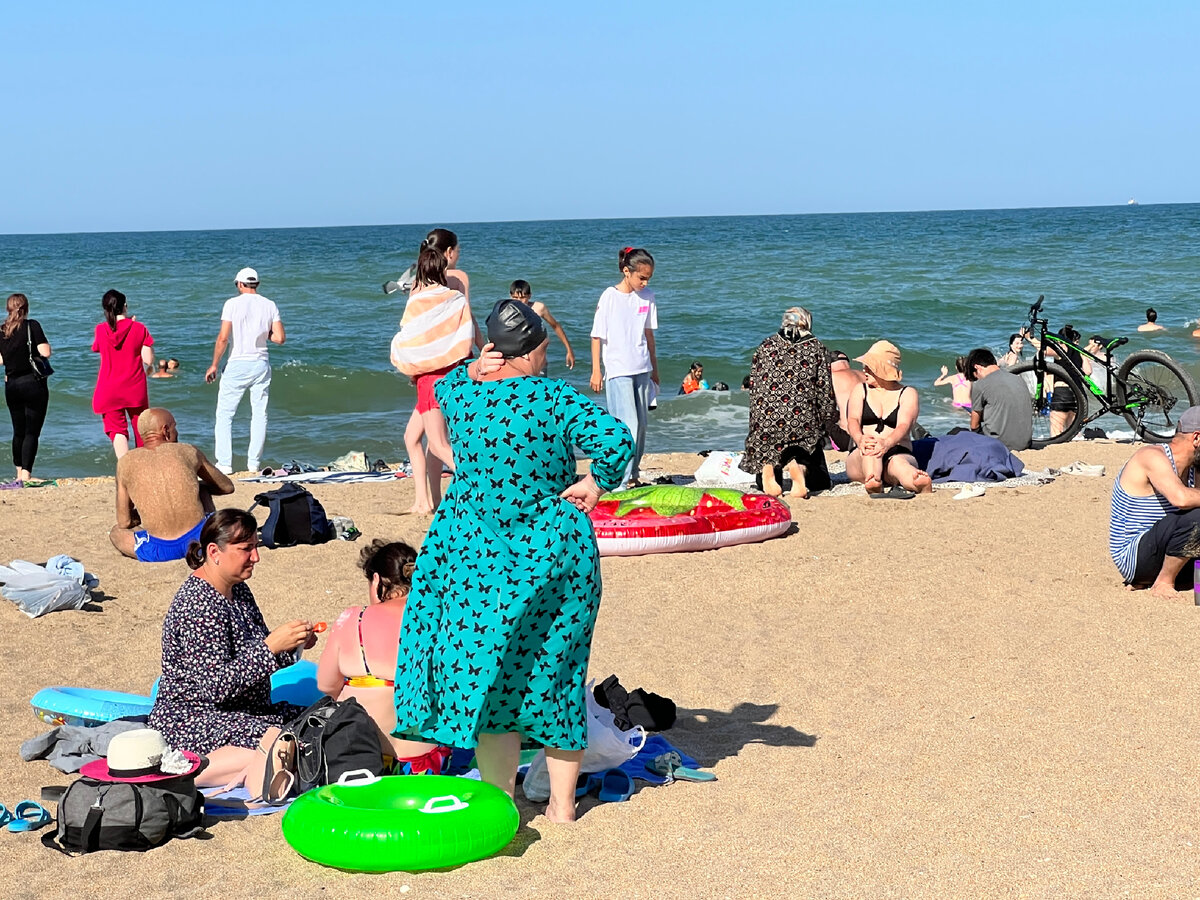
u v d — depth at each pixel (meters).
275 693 5.12
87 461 15.13
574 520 3.94
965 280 43.81
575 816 4.21
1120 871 3.72
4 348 12.15
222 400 12.04
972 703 5.32
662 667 5.94
